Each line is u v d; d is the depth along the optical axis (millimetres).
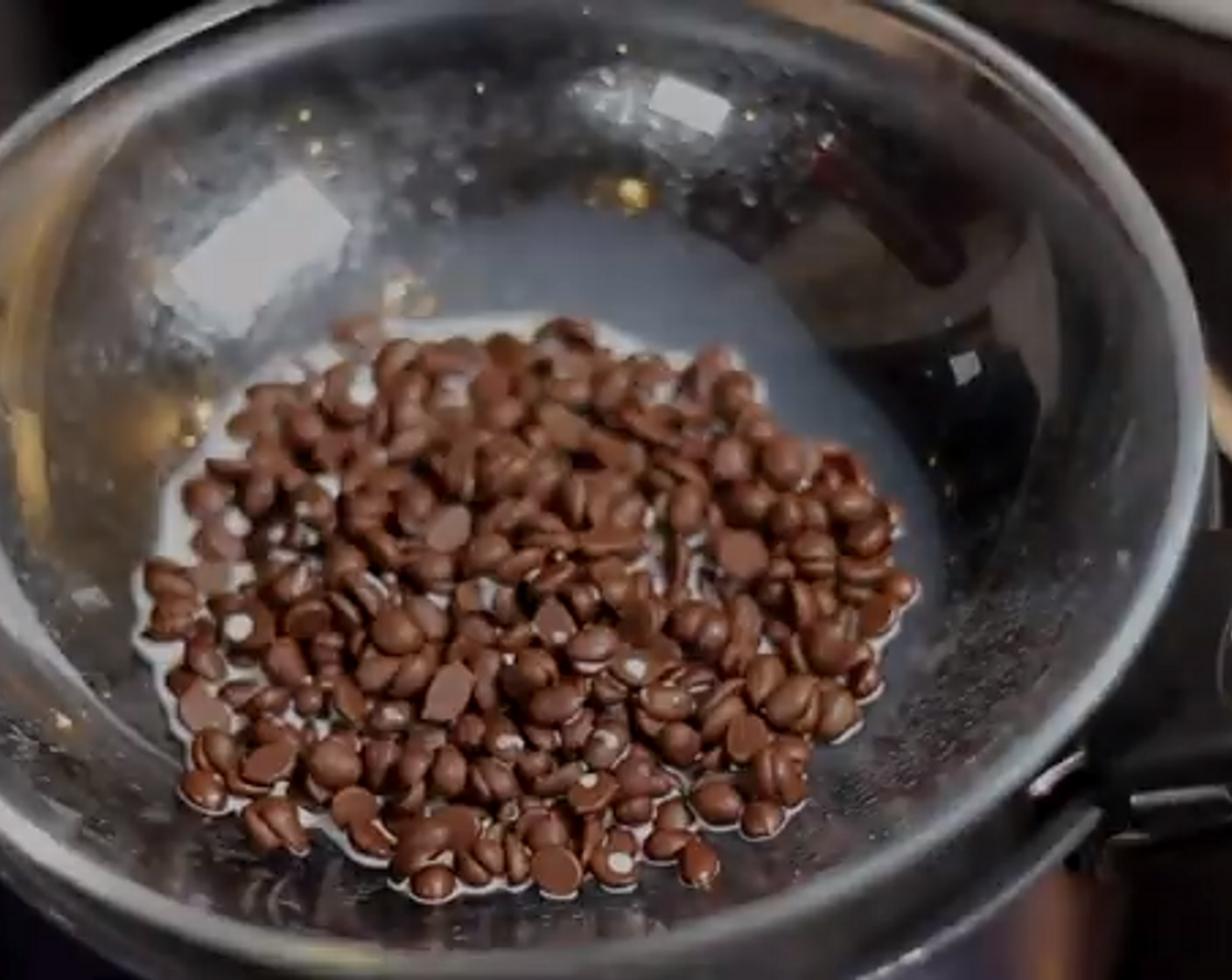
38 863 572
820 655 643
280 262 708
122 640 651
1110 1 684
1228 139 678
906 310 689
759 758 624
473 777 627
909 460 683
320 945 555
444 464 675
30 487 652
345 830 621
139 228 686
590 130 708
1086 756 565
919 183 683
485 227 719
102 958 576
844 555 667
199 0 742
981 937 575
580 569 655
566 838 621
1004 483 656
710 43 693
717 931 554
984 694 612
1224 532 578
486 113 705
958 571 658
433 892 607
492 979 548
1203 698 550
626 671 638
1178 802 551
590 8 689
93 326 678
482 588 657
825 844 603
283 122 696
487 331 717
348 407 693
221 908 582
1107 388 630
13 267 658
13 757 594
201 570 666
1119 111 689
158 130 680
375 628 646
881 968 559
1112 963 583
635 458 681
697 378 699
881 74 679
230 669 651
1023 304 662
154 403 688
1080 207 647
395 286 718
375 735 636
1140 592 572
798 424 699
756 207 708
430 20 687
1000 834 570
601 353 707
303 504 670
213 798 618
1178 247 674
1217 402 652
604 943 556
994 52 659
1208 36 676
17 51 740
